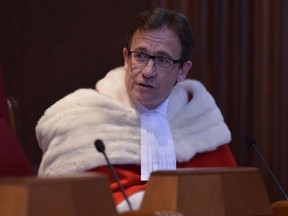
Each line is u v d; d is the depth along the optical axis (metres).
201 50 8.30
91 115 5.73
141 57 5.74
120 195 5.26
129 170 5.73
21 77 8.75
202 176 3.79
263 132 8.32
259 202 4.03
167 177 3.76
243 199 3.94
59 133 5.68
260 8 8.34
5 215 2.83
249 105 8.39
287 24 8.35
